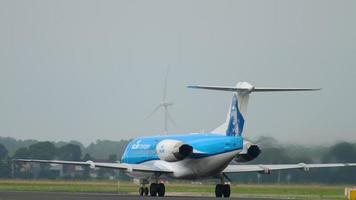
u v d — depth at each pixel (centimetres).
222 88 17375
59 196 16112
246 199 16088
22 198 15112
